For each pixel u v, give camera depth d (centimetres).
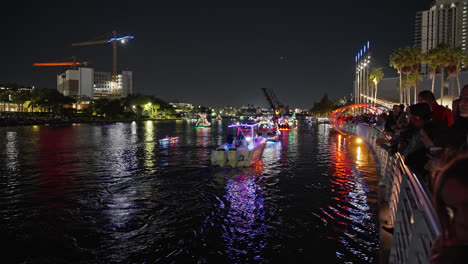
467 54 4572
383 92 11538
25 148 3028
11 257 765
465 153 175
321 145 3259
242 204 1171
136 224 978
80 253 787
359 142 3559
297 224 957
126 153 2686
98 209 1127
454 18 15412
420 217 359
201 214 1064
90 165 2062
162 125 9162
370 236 861
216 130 6500
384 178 1122
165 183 1525
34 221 1007
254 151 1995
